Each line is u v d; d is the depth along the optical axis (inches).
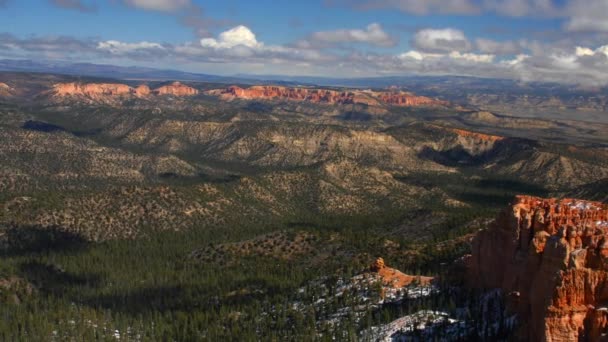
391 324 6097.4
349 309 6850.4
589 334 4266.7
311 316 6796.3
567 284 4291.3
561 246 4409.5
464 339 5369.1
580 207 5506.9
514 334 4945.9
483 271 6318.9
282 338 6471.5
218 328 7047.2
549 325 4303.6
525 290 4936.0
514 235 5733.3
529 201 5890.8
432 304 6284.5
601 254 4343.0
